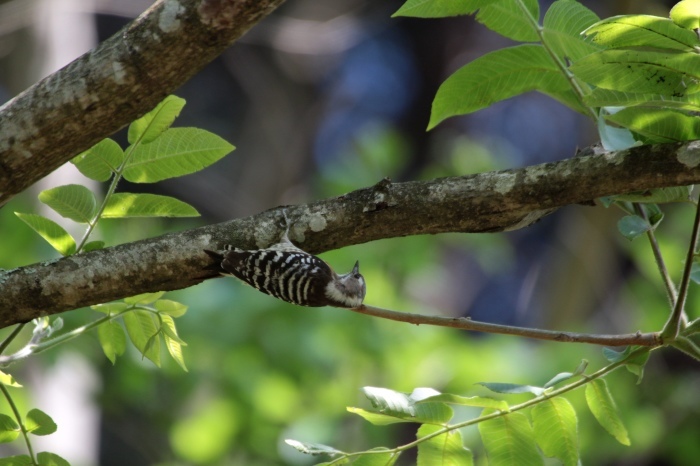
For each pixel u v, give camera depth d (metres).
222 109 24.33
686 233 14.62
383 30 26.52
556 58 6.32
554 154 26.67
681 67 5.10
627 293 21.14
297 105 23.47
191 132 6.14
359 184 15.19
